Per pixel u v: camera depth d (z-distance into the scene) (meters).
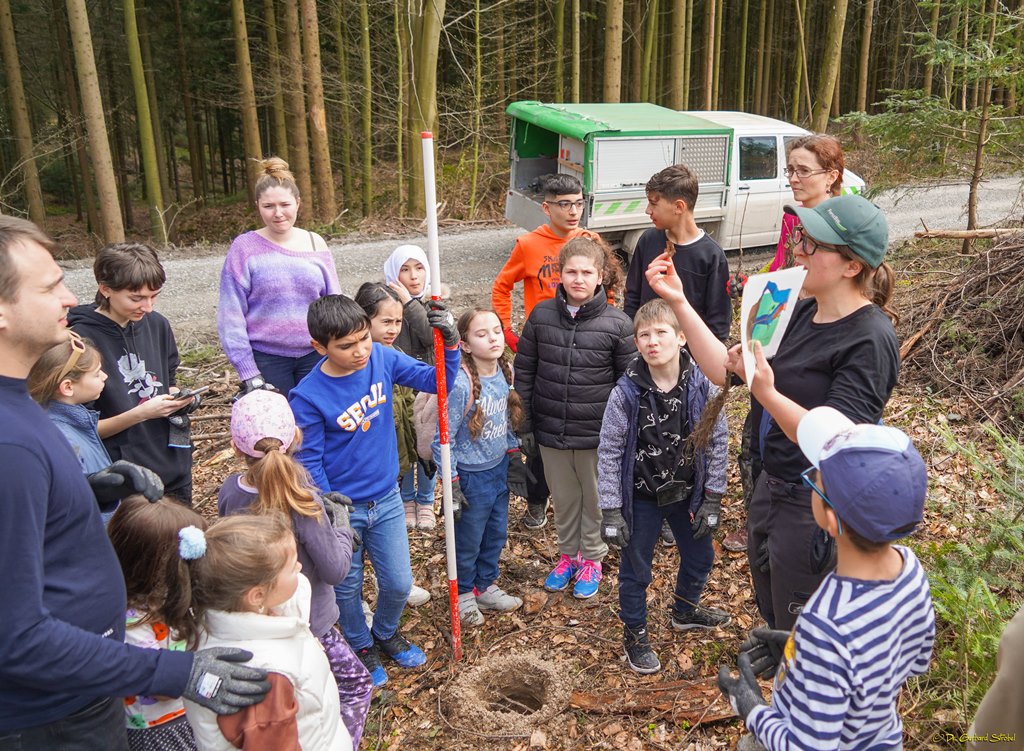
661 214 4.18
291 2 15.83
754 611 3.86
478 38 16.05
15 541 1.66
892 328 2.40
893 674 1.72
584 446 3.85
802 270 2.24
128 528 2.18
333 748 2.30
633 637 3.52
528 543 4.67
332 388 3.26
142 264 3.35
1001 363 5.91
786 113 26.41
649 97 21.36
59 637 1.71
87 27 12.54
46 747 1.86
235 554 2.08
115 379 3.44
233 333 4.23
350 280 11.02
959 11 8.04
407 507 4.89
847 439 1.72
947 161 8.87
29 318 1.72
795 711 1.74
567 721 3.27
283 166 4.23
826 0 25.64
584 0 22.52
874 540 1.66
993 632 3.04
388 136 18.12
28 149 17.50
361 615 3.50
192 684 1.89
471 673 3.54
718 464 3.36
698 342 2.82
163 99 23.36
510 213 11.33
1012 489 3.77
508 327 4.82
